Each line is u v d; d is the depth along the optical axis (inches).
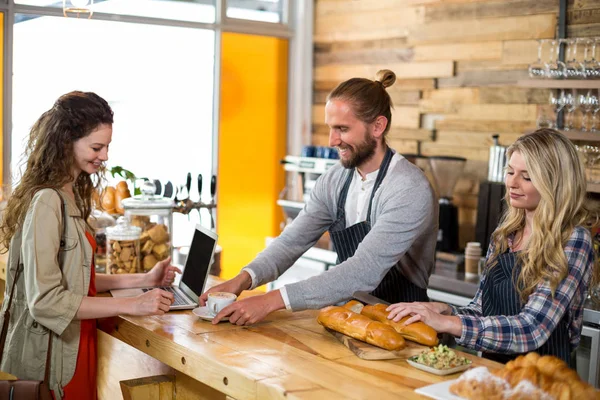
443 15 187.8
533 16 167.8
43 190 92.0
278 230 233.1
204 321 97.3
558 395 66.2
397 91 201.3
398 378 75.7
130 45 201.6
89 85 196.2
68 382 96.3
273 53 226.8
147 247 130.1
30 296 90.2
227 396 79.9
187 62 212.1
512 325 85.1
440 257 170.6
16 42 184.4
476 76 180.9
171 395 95.1
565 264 85.2
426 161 186.5
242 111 222.2
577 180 86.8
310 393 70.9
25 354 94.6
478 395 67.1
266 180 229.0
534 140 88.4
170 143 211.3
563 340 89.1
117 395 112.2
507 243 95.0
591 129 149.5
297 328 94.6
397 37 200.5
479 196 164.9
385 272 101.3
